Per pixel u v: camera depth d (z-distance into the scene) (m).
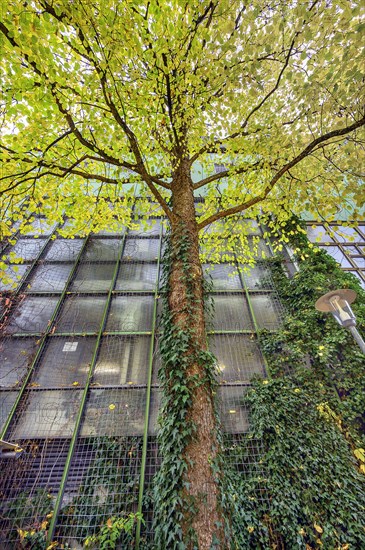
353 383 4.33
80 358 4.78
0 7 2.66
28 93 3.45
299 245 6.50
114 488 3.46
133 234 7.15
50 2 2.78
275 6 3.11
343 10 2.97
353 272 6.72
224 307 5.68
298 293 5.63
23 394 4.25
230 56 3.68
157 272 6.30
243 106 4.66
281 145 4.12
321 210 4.21
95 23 2.89
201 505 2.02
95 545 3.05
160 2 3.07
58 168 3.85
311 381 4.41
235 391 4.43
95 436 3.90
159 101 3.84
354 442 3.83
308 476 3.51
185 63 3.55
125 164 3.67
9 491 3.39
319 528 3.14
